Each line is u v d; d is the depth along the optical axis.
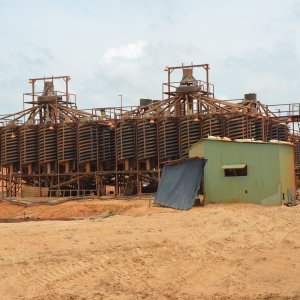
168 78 68.12
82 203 52.97
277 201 39.75
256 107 67.38
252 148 40.41
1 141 72.94
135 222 28.31
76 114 71.69
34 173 70.75
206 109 65.00
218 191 40.41
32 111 73.38
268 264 17.59
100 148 68.12
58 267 16.58
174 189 42.44
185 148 62.62
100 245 20.86
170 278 15.52
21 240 21.61
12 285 14.40
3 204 60.03
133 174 65.31
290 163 41.88
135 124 65.88
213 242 21.77
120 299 13.14
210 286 14.66
